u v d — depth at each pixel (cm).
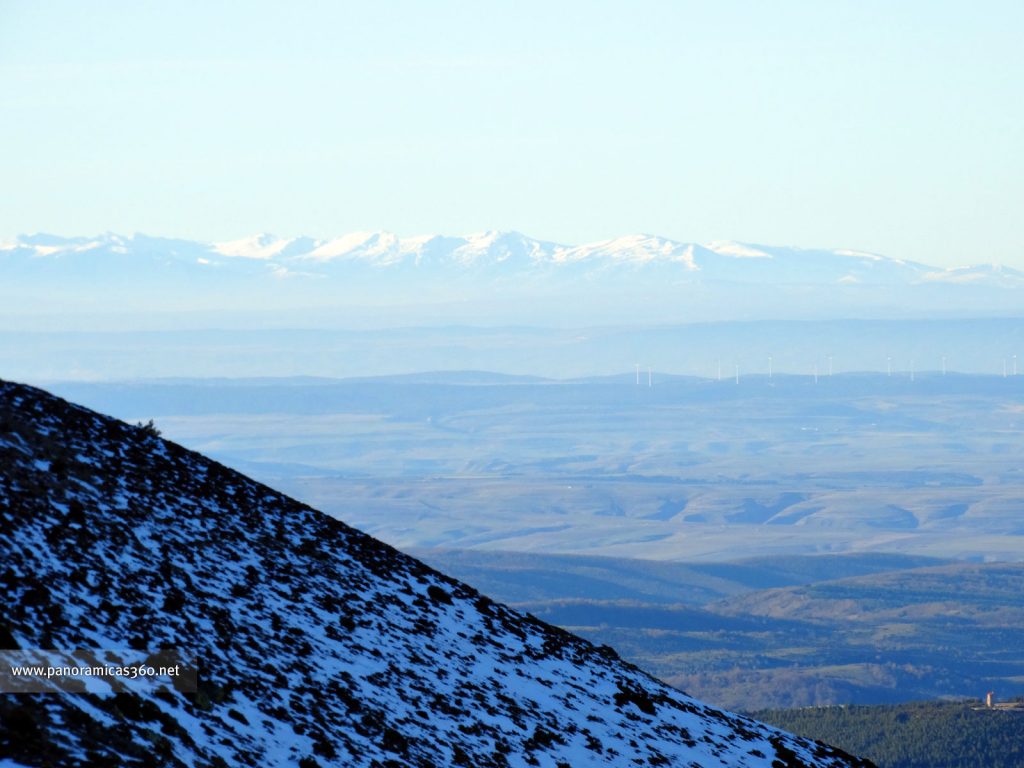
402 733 10069
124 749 7375
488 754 10569
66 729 7275
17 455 11669
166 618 9875
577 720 12519
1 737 6850
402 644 12319
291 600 11938
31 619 8631
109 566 10312
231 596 11212
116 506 11825
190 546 11875
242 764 8088
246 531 13225
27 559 9562
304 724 9244
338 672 10719
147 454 13975
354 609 12556
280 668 10156
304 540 13925
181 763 7600
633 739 12706
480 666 12825
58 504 11062
